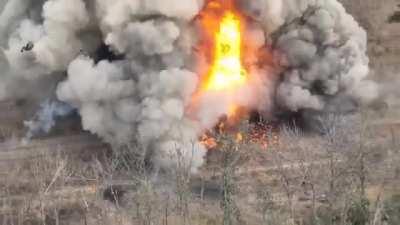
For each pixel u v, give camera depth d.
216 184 116.31
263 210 102.81
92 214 108.00
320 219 102.62
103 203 109.44
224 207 102.00
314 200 103.81
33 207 109.81
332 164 103.62
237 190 111.38
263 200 107.38
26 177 119.00
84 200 107.62
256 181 115.31
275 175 116.81
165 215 102.94
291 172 116.69
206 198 112.56
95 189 112.38
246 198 110.25
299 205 108.06
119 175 117.56
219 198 112.50
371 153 119.19
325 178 111.12
